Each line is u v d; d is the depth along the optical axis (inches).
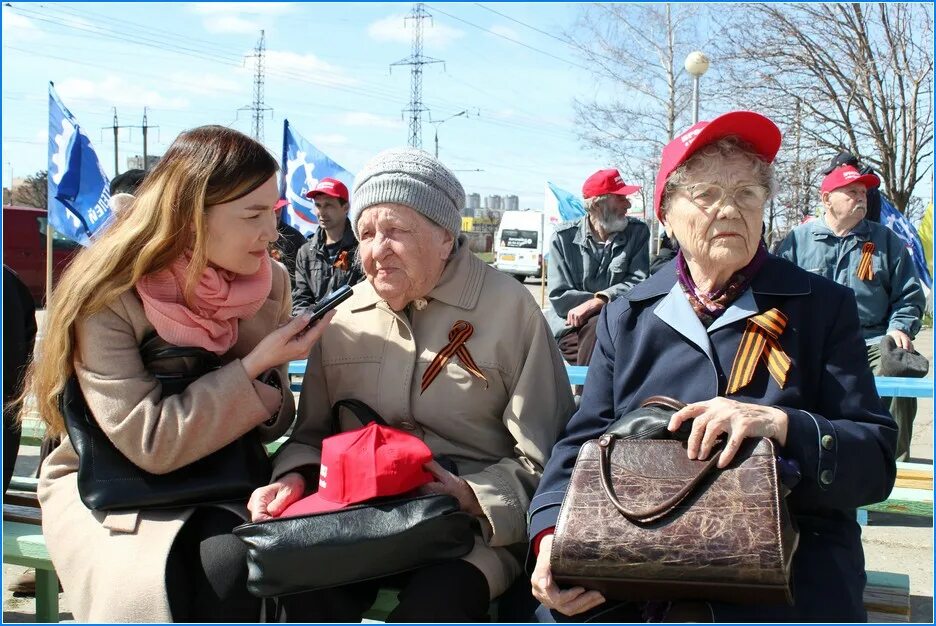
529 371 97.3
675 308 88.6
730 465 73.5
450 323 98.3
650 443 77.6
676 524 71.4
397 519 80.6
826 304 85.0
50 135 271.6
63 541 89.8
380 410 98.5
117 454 88.5
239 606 84.4
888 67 781.9
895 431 82.4
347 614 87.7
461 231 102.7
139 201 91.6
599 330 94.8
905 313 196.9
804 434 76.5
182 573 85.9
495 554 89.5
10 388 111.6
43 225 653.9
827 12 774.5
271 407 92.6
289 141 361.4
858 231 202.2
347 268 243.9
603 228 221.6
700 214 83.9
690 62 454.6
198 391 87.8
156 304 89.7
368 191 93.9
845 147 814.5
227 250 91.4
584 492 75.9
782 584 68.1
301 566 79.2
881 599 98.5
